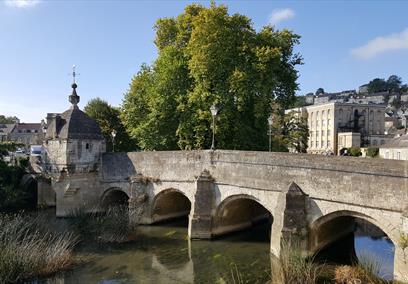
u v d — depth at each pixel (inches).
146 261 842.2
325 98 6038.4
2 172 1397.6
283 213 802.8
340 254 852.0
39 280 714.2
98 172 1307.8
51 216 1254.3
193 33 1217.4
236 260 837.2
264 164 900.6
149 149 1403.8
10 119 5128.0
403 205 668.1
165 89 1327.5
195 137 1283.2
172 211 1261.1
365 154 2620.6
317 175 799.7
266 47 1219.2
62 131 1262.3
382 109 3659.0
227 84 1219.9
